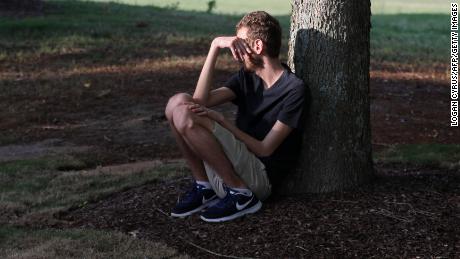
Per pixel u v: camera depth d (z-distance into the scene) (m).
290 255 3.82
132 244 4.07
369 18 4.53
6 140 7.64
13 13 15.84
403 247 3.84
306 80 4.47
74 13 16.48
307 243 3.91
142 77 10.73
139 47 13.00
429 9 22.95
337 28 4.39
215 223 4.23
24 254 4.01
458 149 6.77
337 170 4.50
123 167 6.30
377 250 3.83
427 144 7.12
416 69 12.41
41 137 7.80
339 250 3.84
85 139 7.67
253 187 4.24
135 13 17.23
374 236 3.95
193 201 4.38
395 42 15.57
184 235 4.15
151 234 4.23
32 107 9.08
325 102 4.45
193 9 19.83
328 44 4.40
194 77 10.77
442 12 21.98
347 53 4.43
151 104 9.26
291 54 4.59
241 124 4.46
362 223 4.07
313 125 4.47
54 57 12.12
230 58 12.06
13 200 5.22
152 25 15.41
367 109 4.59
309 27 4.43
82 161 6.70
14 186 5.66
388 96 10.02
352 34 4.43
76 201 5.11
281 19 18.12
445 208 4.27
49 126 8.28
